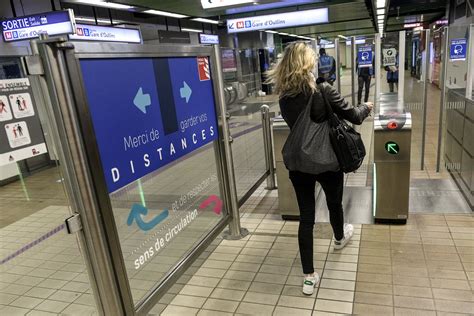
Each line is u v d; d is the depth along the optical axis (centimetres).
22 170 464
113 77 158
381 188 297
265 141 409
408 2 1438
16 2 686
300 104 211
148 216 207
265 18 883
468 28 379
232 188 295
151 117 187
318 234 299
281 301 223
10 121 320
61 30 557
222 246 296
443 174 420
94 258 149
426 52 416
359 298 218
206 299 231
